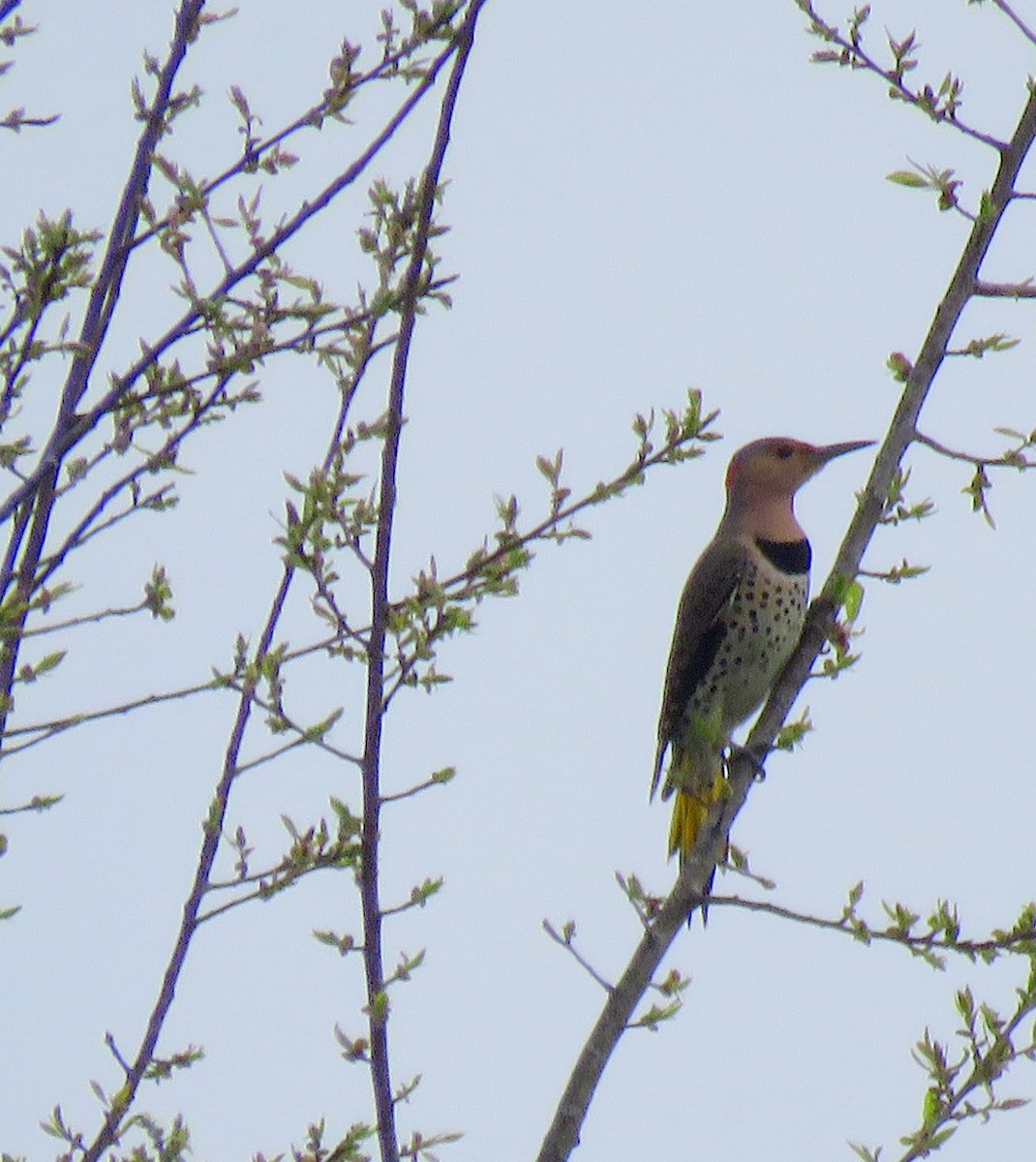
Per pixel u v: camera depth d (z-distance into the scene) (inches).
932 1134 328.8
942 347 414.0
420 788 346.9
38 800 358.0
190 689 360.8
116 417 379.6
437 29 380.2
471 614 350.6
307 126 383.6
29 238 361.1
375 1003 331.6
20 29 374.9
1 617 344.5
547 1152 351.3
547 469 366.9
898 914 350.0
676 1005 362.3
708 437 368.8
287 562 351.3
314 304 380.5
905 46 400.2
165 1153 354.9
